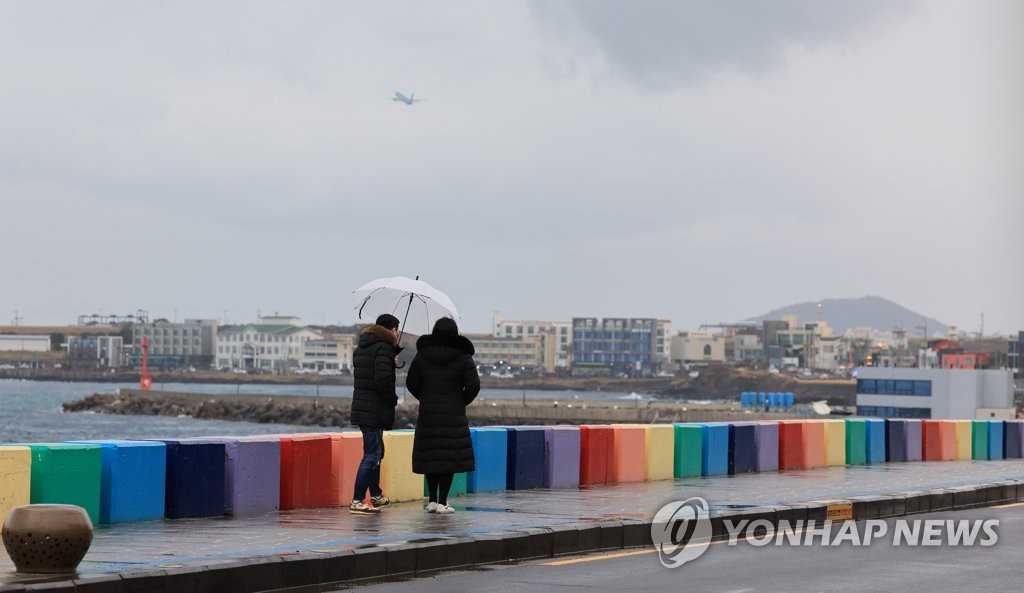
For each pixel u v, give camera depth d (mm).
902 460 28047
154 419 154500
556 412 131750
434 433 15031
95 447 13656
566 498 17531
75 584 9555
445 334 15172
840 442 26047
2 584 9430
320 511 15516
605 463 20219
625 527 14188
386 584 11383
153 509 14266
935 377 112812
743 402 131500
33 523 9781
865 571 12344
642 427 20906
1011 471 24609
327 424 146500
